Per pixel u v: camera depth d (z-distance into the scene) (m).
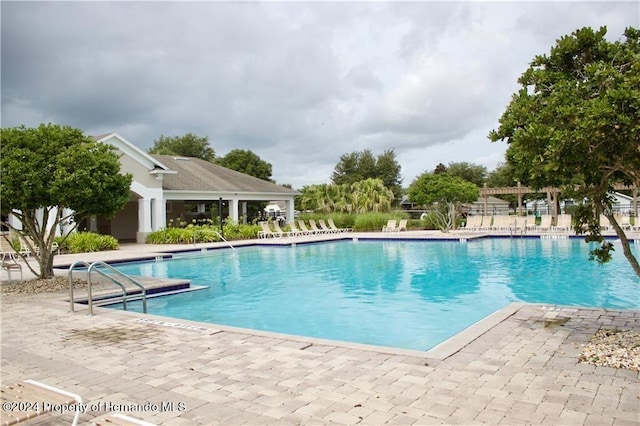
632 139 4.59
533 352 5.16
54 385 4.61
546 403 3.81
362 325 8.39
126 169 23.98
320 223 30.14
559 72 5.57
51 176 10.29
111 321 7.39
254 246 23.06
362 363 4.95
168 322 7.23
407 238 24.22
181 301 10.70
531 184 5.72
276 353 5.40
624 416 3.54
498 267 14.84
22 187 9.98
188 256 19.52
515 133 5.11
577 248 19.14
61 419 3.90
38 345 6.07
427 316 8.95
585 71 5.06
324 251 20.86
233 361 5.16
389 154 59.59
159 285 11.05
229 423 3.65
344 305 10.09
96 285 11.08
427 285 12.16
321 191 36.72
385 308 9.70
